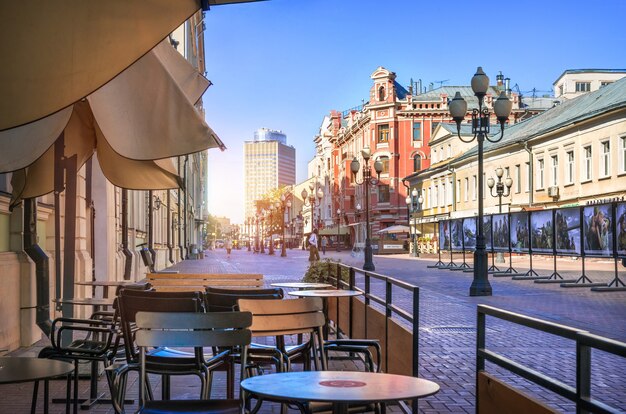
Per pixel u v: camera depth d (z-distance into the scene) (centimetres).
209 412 448
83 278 1385
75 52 482
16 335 1052
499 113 2105
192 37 5238
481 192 2114
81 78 478
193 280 1049
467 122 8331
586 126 4481
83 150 988
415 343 561
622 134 4094
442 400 752
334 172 10881
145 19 496
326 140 11425
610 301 1883
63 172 858
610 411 265
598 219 2300
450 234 3706
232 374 623
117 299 671
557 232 2603
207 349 1020
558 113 5397
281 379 373
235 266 4525
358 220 9300
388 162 8581
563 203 4762
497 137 6294
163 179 1001
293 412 704
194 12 506
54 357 663
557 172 4875
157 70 716
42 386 809
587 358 288
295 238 15225
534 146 5188
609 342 267
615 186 4162
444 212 6962
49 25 482
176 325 482
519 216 2923
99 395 755
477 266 2069
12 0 475
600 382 835
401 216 8538
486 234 3275
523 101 9000
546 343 1147
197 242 9894
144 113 704
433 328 1339
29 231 1052
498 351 1067
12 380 379
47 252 1256
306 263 5125
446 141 7112
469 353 1055
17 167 741
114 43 489
